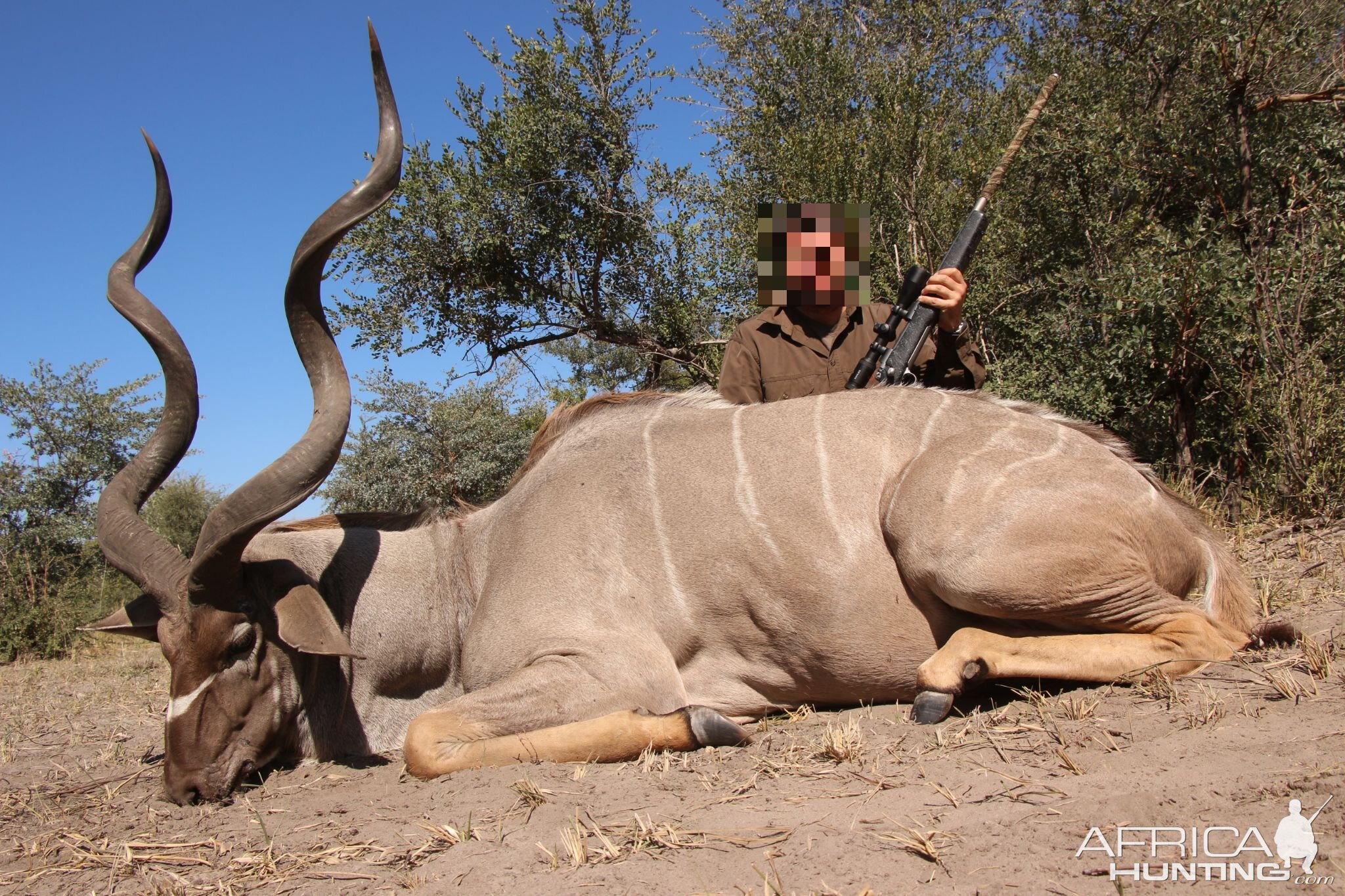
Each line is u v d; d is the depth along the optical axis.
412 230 9.44
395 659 3.48
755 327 4.17
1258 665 2.80
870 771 2.42
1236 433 5.70
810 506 3.12
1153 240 6.23
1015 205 7.16
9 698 5.91
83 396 11.24
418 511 3.79
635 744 2.86
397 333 9.68
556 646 3.13
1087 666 2.81
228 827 2.68
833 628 3.09
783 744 2.82
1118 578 2.90
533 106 9.39
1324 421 5.13
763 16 10.57
